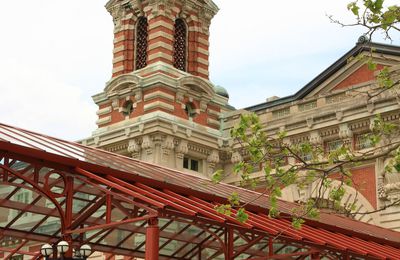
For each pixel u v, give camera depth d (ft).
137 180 81.56
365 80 151.84
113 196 78.89
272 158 66.59
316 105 149.79
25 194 128.88
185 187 84.89
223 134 163.73
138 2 167.32
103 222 91.81
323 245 83.76
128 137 154.10
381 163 136.46
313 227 96.94
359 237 103.14
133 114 159.22
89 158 86.28
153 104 154.92
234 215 81.35
